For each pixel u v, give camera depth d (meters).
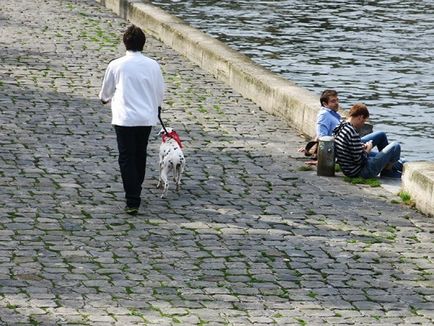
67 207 17.36
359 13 47.94
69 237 16.03
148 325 13.16
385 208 18.44
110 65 17.36
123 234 16.33
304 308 14.02
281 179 19.70
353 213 18.02
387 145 20.91
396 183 20.03
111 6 38.38
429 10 49.50
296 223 17.31
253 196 18.59
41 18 35.66
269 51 39.34
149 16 34.06
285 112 23.92
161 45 32.31
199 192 18.61
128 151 17.19
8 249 15.38
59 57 29.17
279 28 43.66
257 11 47.44
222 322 13.39
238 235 16.56
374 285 14.95
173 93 25.98
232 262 15.45
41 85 25.75
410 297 14.60
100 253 15.48
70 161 19.84
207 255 15.66
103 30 34.06
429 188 18.06
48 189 18.17
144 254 15.55
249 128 23.19
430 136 29.83
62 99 24.48
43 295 13.88
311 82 35.28
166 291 14.28
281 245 16.25
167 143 18.30
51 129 21.91
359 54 39.50
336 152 20.12
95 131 21.97
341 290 14.70
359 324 13.59
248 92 25.94
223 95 26.17
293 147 21.91
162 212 17.44
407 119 31.44
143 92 17.25
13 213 16.89
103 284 14.38
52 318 13.18
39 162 19.66
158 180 19.14
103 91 17.48
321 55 39.06
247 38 41.44
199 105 24.95
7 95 24.52
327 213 17.94
